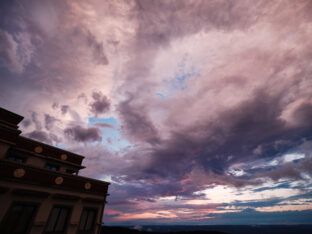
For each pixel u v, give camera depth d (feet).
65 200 48.62
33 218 40.70
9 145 45.06
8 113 48.08
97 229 54.49
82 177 54.95
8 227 36.81
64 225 46.73
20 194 40.27
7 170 39.63
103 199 59.31
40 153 56.80
